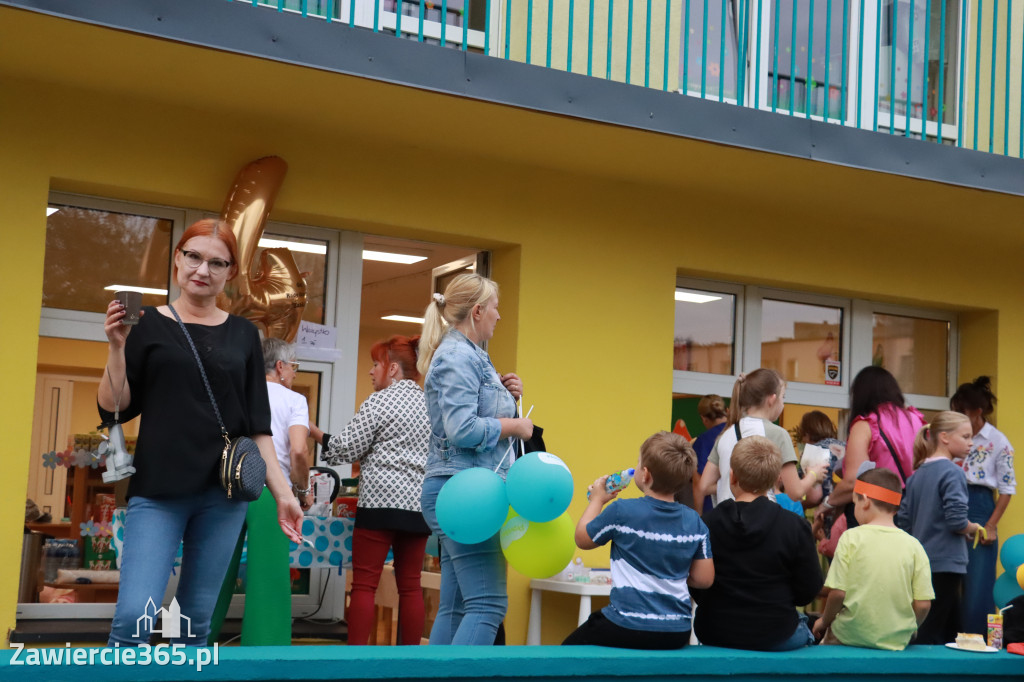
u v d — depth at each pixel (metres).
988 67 7.56
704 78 5.72
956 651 4.26
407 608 5.04
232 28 4.34
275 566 4.57
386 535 4.97
